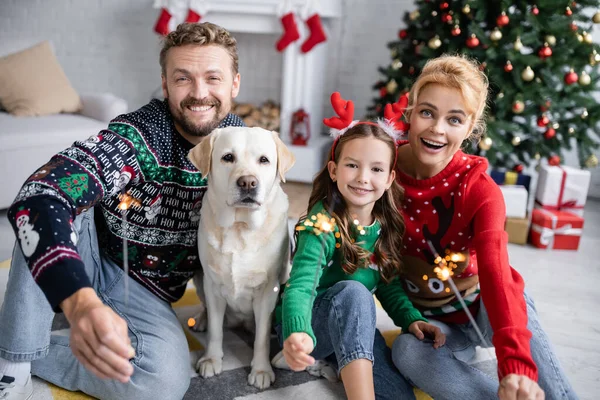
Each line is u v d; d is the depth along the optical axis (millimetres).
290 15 3225
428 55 2631
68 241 917
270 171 1292
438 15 2715
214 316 1438
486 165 1381
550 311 1970
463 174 1371
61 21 4109
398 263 1433
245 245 1318
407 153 1474
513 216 2658
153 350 1263
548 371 1219
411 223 1441
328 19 3639
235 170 1235
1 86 2879
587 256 2557
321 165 3529
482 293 1216
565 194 2654
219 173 1270
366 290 1327
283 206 1386
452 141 1334
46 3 4086
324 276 1413
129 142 1237
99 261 1406
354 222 1363
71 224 974
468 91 1286
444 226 1393
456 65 1323
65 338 1325
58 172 1059
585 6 2684
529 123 2717
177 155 1354
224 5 3309
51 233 909
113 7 4000
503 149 2604
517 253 2549
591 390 1480
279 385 1400
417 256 1467
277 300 1488
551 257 2521
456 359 1325
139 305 1398
